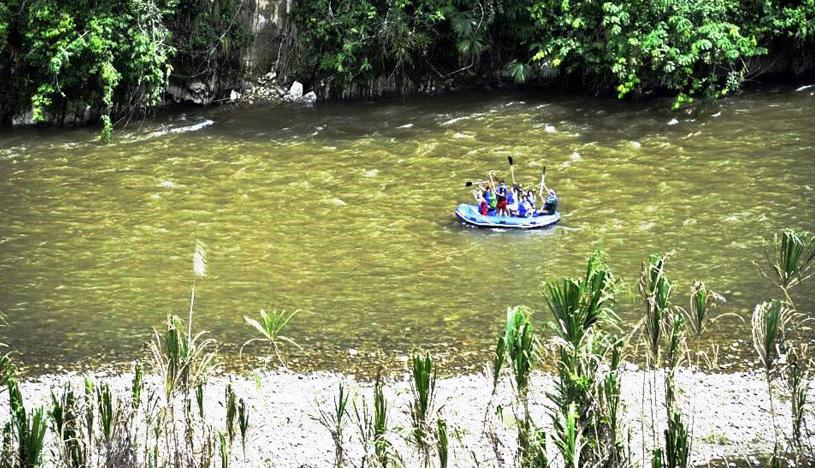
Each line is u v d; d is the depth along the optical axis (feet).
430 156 197.06
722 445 99.60
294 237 161.38
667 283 77.46
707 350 118.83
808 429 96.68
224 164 195.00
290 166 193.36
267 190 181.47
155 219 169.17
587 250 152.66
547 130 208.74
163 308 137.49
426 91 241.35
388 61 238.48
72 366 122.31
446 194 177.99
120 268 150.51
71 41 213.46
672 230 157.99
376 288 142.72
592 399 74.02
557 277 143.33
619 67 213.25
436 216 168.55
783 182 174.40
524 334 74.84
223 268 150.20
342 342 127.03
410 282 144.46
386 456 78.28
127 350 126.21
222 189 182.19
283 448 101.91
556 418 75.87
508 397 106.83
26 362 123.44
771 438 100.37
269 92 238.68
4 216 171.12
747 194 170.30
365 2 235.20
